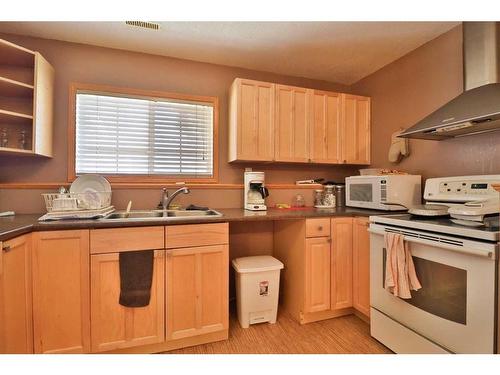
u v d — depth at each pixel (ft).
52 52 6.96
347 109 8.73
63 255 4.84
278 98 7.83
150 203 7.47
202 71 8.27
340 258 6.90
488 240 3.86
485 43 5.47
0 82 5.68
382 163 8.70
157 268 5.35
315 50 7.64
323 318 6.98
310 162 8.25
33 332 4.67
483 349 3.94
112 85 7.40
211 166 8.34
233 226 8.33
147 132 7.72
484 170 5.97
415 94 7.59
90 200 5.95
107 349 5.09
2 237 3.82
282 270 7.93
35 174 6.77
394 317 5.42
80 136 7.14
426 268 4.80
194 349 5.67
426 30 6.69
